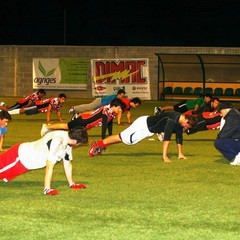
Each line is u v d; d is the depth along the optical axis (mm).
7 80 41250
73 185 11266
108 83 39719
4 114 13570
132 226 8797
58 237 8234
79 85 40188
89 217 9242
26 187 11398
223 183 12016
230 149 14320
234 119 14398
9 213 9422
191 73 40094
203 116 16672
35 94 23656
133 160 14969
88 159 15039
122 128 22844
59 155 10672
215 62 39250
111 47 40094
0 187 11383
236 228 8781
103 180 12219
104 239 8172
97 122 16047
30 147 10859
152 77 40125
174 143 19016
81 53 40125
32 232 8445
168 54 39312
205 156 15891
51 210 9617
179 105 21078
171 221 9094
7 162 10844
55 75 40438
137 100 19422
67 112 30594
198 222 9070
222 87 39844
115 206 9945
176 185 11758
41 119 26641
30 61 40906
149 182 12047
